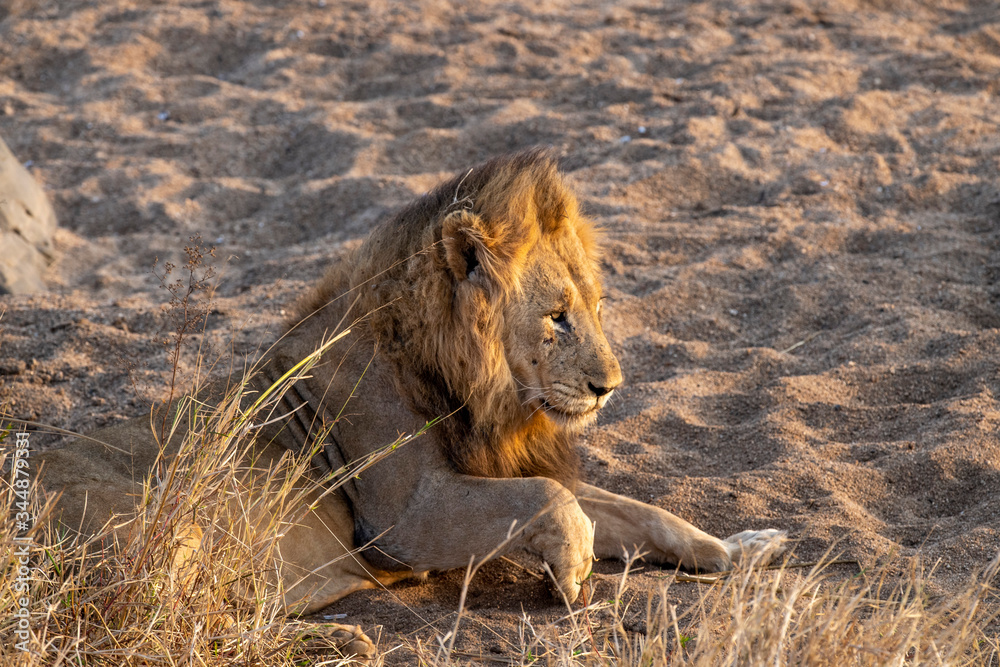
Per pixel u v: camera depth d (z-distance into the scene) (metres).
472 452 7.09
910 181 14.54
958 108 17.09
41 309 12.13
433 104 18.06
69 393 10.22
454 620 6.69
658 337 11.31
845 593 5.57
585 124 17.31
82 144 17.27
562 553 6.57
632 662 5.34
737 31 21.50
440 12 22.78
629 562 5.75
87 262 14.11
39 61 20.64
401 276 7.06
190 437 6.13
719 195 15.02
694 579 7.11
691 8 22.72
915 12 22.28
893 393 9.79
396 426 7.05
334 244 14.06
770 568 7.24
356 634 6.08
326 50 20.97
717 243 13.43
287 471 6.53
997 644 5.60
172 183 15.94
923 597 6.12
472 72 19.70
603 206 14.41
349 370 7.21
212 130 17.62
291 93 19.00
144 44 20.89
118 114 18.48
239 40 21.39
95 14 22.41
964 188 14.43
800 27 21.36
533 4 23.34
